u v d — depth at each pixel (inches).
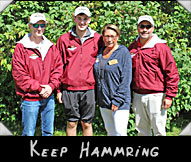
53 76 135.9
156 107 135.0
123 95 128.0
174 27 166.1
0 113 177.3
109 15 161.5
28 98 133.4
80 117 148.6
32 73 132.5
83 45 137.7
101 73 131.0
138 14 162.9
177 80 132.0
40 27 131.5
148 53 132.3
